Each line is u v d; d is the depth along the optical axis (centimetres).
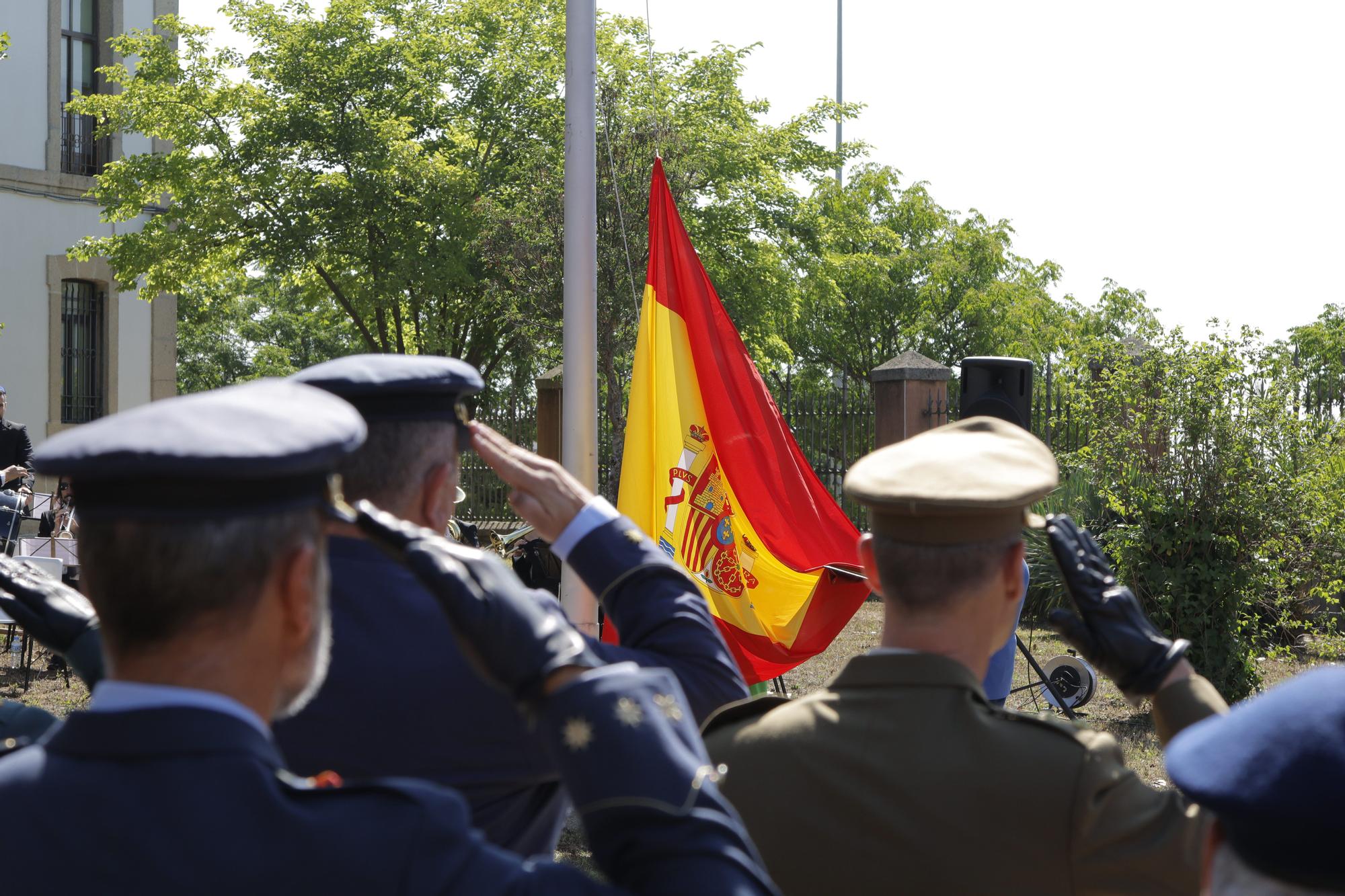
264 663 105
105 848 96
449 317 2267
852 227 3175
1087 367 952
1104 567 178
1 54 1264
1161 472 838
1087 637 175
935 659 171
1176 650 171
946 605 172
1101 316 3522
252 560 101
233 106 1939
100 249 1988
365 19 2011
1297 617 945
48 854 97
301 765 160
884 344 3366
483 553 111
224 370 4397
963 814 161
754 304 2147
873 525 180
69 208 2102
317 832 99
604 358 1523
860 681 174
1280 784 96
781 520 536
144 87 1925
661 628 152
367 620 160
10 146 2017
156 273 2019
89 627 157
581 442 555
